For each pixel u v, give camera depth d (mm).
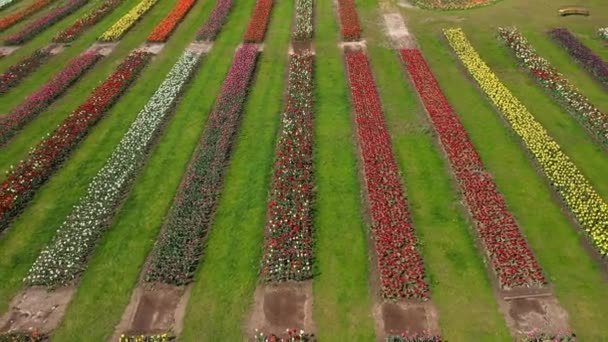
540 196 21578
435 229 20219
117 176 23547
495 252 18828
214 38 36500
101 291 18344
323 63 32750
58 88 30906
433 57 32719
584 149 24219
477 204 20844
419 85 29328
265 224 20844
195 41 36406
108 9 41938
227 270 18922
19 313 17750
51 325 17281
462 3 39812
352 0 41250
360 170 23578
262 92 30016
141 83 31672
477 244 19484
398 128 26266
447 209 21156
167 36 37031
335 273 18625
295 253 19188
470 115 26984
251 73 31734
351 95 29281
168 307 17703
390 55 33219
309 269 18625
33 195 23094
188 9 41281
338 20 38406
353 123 26938
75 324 17266
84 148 26016
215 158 24344
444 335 16422
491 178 22656
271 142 25719
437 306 17312
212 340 16609
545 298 17391
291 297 17859
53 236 20766
